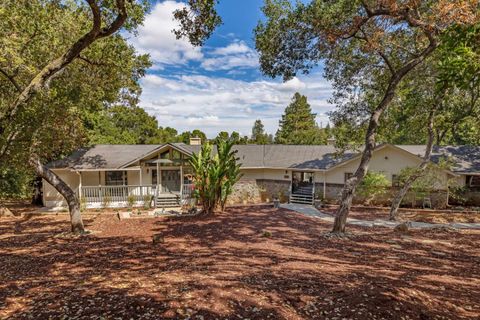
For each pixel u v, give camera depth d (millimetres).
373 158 20500
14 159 12188
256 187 24062
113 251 9500
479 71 3979
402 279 5973
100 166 19438
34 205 21281
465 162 19844
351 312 4141
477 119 16938
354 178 11883
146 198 20000
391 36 12242
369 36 12117
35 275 7016
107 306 4453
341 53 13531
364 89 15656
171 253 8969
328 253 8797
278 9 11219
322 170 21141
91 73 13656
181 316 4055
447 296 5047
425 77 13727
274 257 8117
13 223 15258
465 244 10289
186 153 20641
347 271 6598
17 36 9609
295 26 11406
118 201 20000
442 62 4371
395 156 19875
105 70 13359
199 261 7707
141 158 20234
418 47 12617
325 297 4691
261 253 8672
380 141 18984
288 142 45219
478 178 19844
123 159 20578
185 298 4641
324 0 10680
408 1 9578
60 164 19500
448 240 10930
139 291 5055
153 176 21734
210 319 3969
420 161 19234
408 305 4430
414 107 14641
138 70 15117
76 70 12789
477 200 19578
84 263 8125
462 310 4484
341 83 15547
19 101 8539
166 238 11305
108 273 6879
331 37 11383
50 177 12227
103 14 9273
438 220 15289
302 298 4660
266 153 25594
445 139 29125
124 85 14828
